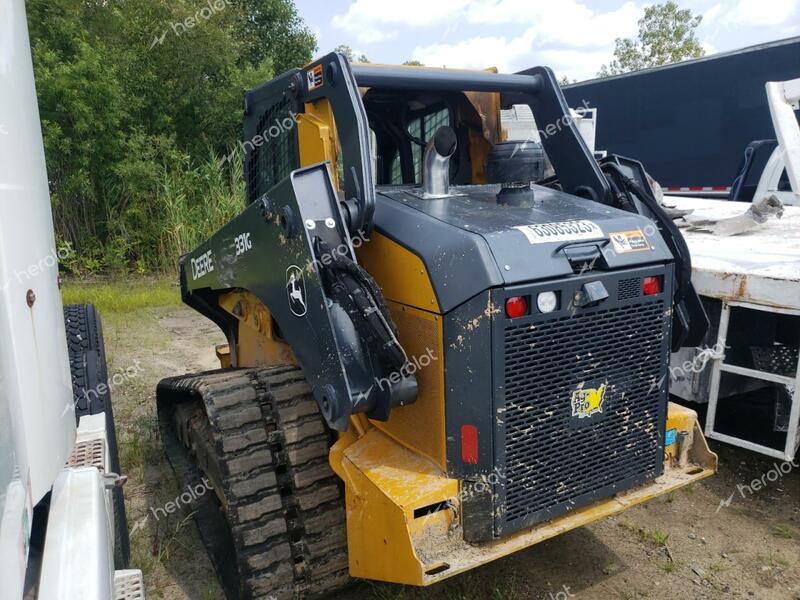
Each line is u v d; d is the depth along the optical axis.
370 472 2.16
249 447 2.51
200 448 3.14
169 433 4.00
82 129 9.91
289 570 2.42
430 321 2.10
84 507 1.43
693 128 8.78
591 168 2.82
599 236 2.20
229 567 2.72
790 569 2.81
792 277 2.96
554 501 2.19
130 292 9.09
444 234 2.10
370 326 2.04
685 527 3.14
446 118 3.29
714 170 8.59
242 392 2.62
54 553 1.31
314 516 2.47
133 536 3.17
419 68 2.66
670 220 2.60
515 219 2.23
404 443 2.30
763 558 2.89
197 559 3.01
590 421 2.22
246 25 16.61
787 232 4.51
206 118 12.31
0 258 1.17
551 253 2.07
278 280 2.40
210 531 3.02
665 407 2.40
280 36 17.36
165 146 11.03
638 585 2.72
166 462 3.92
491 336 1.97
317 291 2.12
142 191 10.70
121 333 7.05
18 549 1.09
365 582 2.67
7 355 1.14
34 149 1.51
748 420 3.70
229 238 2.90
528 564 2.86
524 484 2.12
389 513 2.04
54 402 1.47
